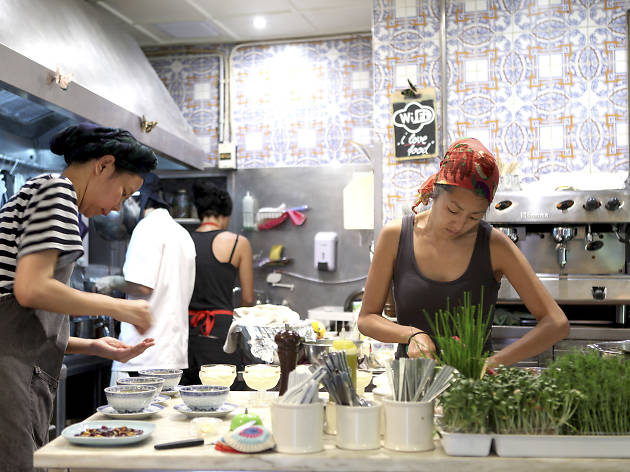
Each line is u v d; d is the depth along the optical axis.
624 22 4.04
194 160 4.59
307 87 5.29
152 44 5.44
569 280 3.57
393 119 4.17
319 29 5.12
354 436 1.34
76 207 1.71
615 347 2.25
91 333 3.72
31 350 1.72
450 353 1.48
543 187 3.76
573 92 4.07
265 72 5.35
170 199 5.38
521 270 1.98
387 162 4.19
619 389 1.32
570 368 1.41
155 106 4.20
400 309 2.07
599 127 4.04
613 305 3.76
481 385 1.33
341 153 5.21
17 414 1.67
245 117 5.37
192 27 5.05
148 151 1.86
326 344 1.83
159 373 1.97
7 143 3.46
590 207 3.48
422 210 3.89
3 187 3.44
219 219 3.62
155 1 4.54
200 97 5.44
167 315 3.10
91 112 3.15
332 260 4.95
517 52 4.11
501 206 3.56
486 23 4.14
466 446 1.30
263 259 5.14
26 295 1.59
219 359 3.28
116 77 3.77
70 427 1.47
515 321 3.56
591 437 1.28
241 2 4.55
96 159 1.80
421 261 2.02
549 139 4.08
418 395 1.37
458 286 1.99
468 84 4.14
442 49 4.14
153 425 1.48
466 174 1.81
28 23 3.04
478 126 4.13
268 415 1.64
